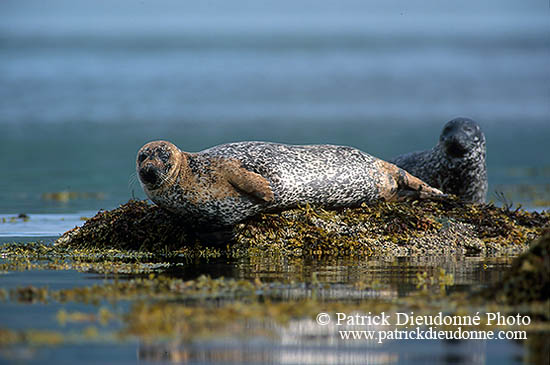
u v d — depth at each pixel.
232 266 36.97
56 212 58.84
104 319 25.47
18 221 53.69
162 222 43.09
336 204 44.75
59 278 33.31
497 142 133.50
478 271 35.28
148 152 41.03
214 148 43.03
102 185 80.38
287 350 22.97
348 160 44.62
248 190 40.84
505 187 77.69
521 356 22.69
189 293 29.45
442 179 52.19
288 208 43.56
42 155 110.75
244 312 25.88
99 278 33.34
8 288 30.84
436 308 27.16
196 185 41.25
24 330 24.23
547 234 28.42
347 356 22.66
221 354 22.52
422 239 42.56
